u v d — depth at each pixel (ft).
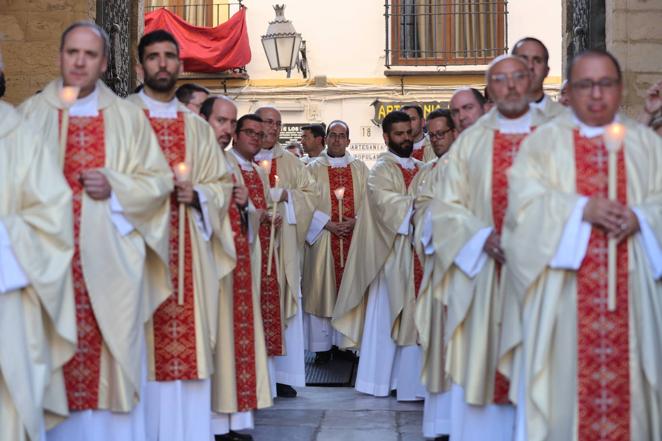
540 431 15.24
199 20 58.70
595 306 15.10
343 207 33.37
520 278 15.33
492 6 57.93
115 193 16.96
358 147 58.80
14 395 14.69
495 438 17.97
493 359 17.78
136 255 17.15
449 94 58.23
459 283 17.98
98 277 16.83
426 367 21.02
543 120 18.26
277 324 26.27
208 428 19.24
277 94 58.90
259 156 29.01
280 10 51.26
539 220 15.12
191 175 19.38
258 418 24.34
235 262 19.85
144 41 19.26
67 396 16.94
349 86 58.80
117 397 16.98
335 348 34.27
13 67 29.53
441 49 58.23
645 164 15.52
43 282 15.06
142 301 17.46
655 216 14.99
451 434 19.49
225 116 21.84
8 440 14.82
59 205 15.33
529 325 15.34
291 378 27.35
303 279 32.73
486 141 18.15
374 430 23.03
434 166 24.23
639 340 15.05
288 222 27.35
